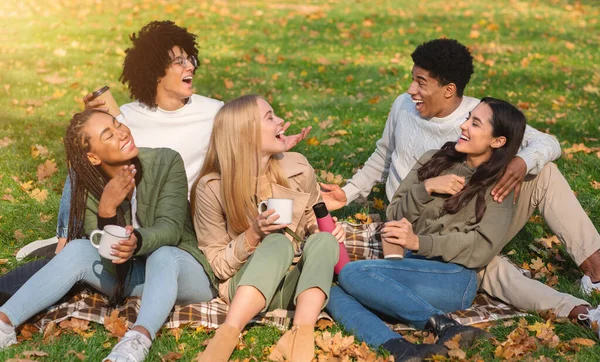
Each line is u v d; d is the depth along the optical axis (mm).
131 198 3525
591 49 11266
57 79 9047
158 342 3242
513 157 3598
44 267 3303
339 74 9617
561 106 8070
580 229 3766
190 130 4051
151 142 4031
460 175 3732
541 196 3826
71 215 3533
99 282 3408
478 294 3793
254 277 3162
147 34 3922
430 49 3932
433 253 3531
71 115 7656
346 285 3496
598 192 5359
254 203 3512
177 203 3465
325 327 3418
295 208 3619
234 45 11461
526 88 8875
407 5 15375
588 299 3707
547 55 10773
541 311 3500
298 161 3727
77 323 3387
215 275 3510
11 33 12188
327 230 3652
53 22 13070
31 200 5207
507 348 3160
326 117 7637
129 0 15203
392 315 3402
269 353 3225
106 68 9875
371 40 11898
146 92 3979
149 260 3320
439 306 3504
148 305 3156
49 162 5789
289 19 13672
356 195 4531
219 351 3035
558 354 3174
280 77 9438
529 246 4367
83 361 3131
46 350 3176
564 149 6359
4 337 3176
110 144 3355
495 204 3582
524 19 13797
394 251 3551
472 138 3586
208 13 14156
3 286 3486
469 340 3178
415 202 3701
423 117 4156
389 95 8625
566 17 14039
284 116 7664
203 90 8742
